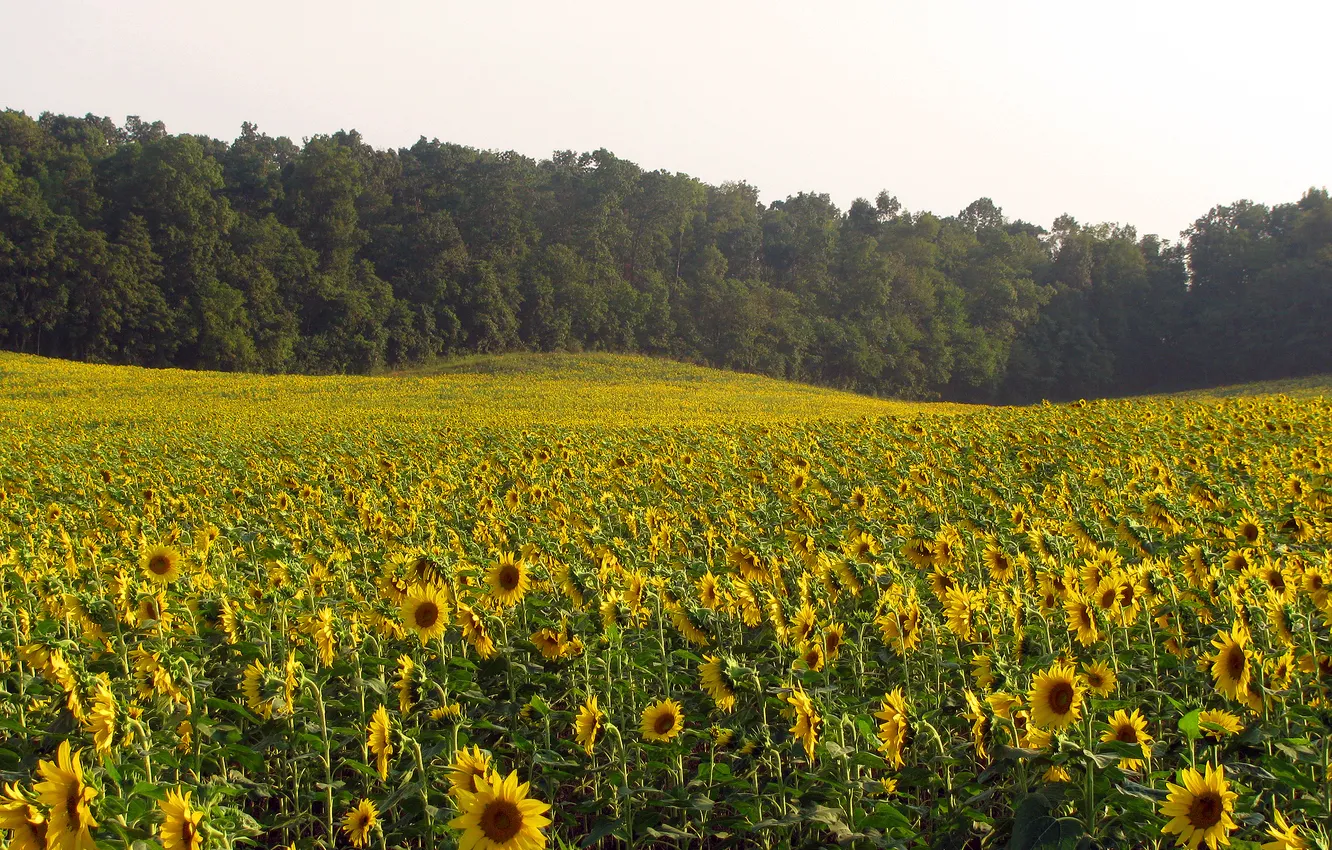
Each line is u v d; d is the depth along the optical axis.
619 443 23.61
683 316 103.06
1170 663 6.14
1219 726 4.75
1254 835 4.34
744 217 126.69
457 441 25.02
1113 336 116.81
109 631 7.16
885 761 4.98
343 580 8.71
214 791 4.29
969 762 5.51
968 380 108.12
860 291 110.31
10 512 13.16
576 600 7.38
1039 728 4.49
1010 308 112.25
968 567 9.20
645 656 6.55
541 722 6.27
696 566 8.94
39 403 46.06
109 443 26.97
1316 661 5.34
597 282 101.50
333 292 87.12
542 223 111.75
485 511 12.41
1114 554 7.26
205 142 128.50
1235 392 80.62
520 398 53.91
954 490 13.72
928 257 118.38
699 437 24.50
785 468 16.14
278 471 19.30
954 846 4.73
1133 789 4.01
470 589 7.33
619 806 5.37
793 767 5.74
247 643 6.78
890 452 17.31
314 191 95.56
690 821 5.54
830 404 55.16
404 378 67.19
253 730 6.44
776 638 6.59
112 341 79.88
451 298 94.19
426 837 5.19
